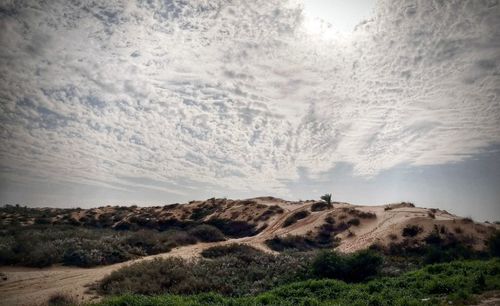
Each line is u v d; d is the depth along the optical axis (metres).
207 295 17.50
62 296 19.05
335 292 18.12
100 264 28.75
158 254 34.50
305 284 19.31
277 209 63.78
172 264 24.06
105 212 73.38
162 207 77.25
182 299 16.50
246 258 27.28
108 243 34.19
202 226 49.75
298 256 29.23
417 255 37.69
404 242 40.62
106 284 21.06
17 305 18.03
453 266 21.33
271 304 16.27
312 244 45.09
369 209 57.72
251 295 19.75
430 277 19.38
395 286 18.55
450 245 39.38
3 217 64.31
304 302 16.30
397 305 14.87
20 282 22.61
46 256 28.31
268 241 43.31
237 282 22.08
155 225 64.00
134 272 22.12
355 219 50.66
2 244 29.89
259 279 23.09
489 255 32.62
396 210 54.31
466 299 14.45
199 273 22.77
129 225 62.25
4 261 27.47
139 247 35.72
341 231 48.75
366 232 47.25
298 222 54.91
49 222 62.25
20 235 34.72
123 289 19.45
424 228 42.78
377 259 24.06
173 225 64.12
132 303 15.77
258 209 65.25
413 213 51.69
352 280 23.02
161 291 19.75
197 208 72.19
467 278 17.39
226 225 61.56
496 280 16.50
